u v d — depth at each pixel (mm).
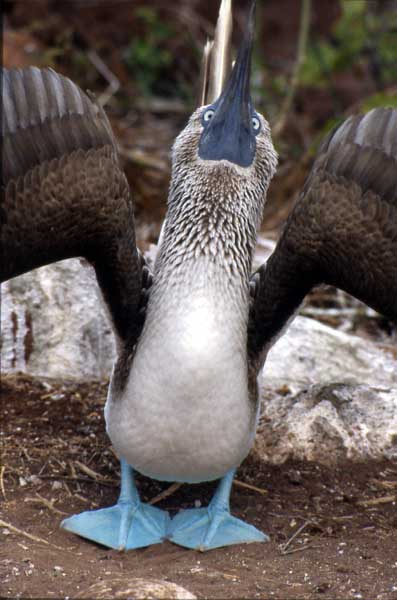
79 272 8750
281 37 15750
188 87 14852
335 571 5949
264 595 5562
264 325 6461
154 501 6906
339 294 10367
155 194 11539
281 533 6527
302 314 9992
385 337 9914
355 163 6129
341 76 14625
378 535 6500
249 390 6211
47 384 8336
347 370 8727
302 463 7375
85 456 7332
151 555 6266
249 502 6883
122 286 6246
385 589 5715
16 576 5695
